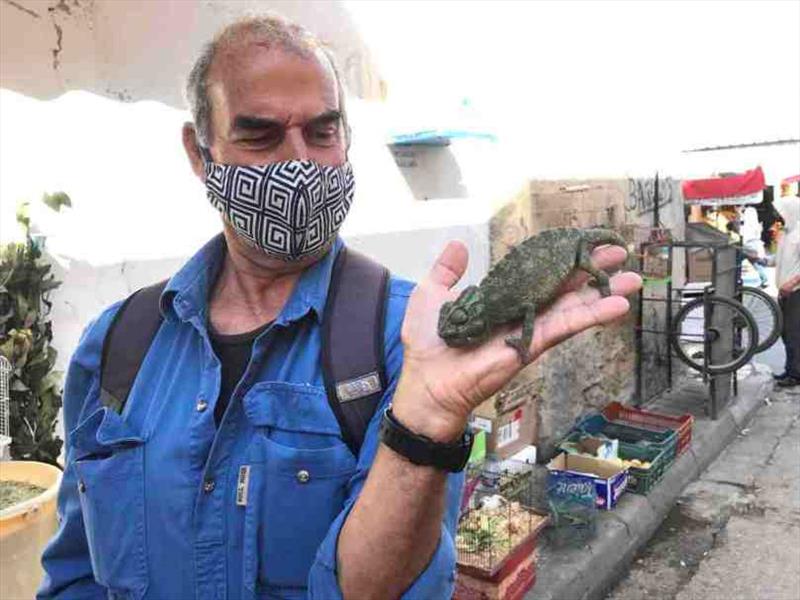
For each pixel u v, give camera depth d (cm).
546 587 414
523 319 129
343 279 147
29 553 264
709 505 580
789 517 554
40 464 294
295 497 131
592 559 452
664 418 648
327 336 139
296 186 139
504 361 117
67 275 318
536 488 490
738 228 1527
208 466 135
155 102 357
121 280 335
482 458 460
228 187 144
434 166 505
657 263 759
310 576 125
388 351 138
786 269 925
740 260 877
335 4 447
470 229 516
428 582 122
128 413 146
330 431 133
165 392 146
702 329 809
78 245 322
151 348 152
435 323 126
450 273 137
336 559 122
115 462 141
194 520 135
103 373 153
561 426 609
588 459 545
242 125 141
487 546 378
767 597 450
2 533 255
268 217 141
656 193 788
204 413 139
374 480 119
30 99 310
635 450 585
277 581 132
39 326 312
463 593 377
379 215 455
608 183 680
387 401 135
